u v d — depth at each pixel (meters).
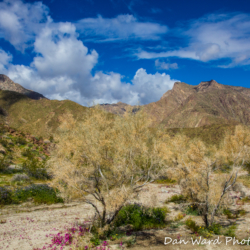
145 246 6.76
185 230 8.57
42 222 9.33
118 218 9.51
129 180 8.96
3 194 12.83
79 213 11.16
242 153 9.19
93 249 6.43
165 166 9.58
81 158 8.38
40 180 18.95
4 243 6.70
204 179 9.18
